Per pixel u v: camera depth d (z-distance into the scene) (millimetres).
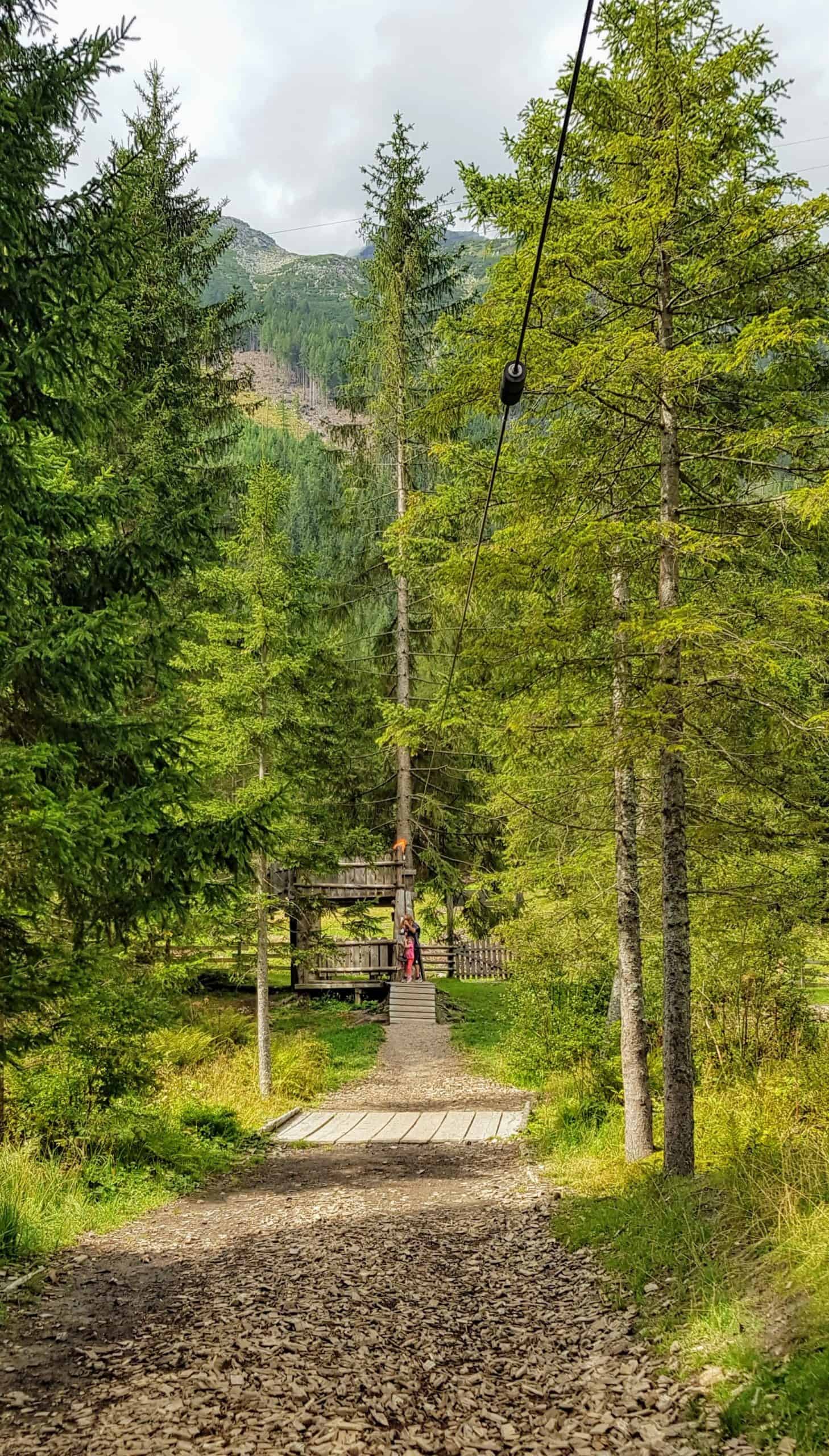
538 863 14234
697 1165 8539
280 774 16031
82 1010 7758
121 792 6707
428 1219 8930
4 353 6109
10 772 5125
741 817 8359
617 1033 14820
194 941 12250
